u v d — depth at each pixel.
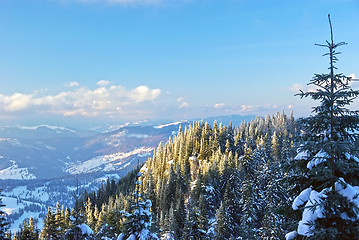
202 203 66.69
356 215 7.79
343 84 8.67
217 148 116.81
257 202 62.91
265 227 40.66
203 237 39.03
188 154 122.31
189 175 106.31
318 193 8.54
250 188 63.31
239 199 71.50
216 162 98.38
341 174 9.03
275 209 10.05
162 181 98.50
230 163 89.81
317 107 9.32
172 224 55.66
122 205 69.94
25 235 42.06
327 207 8.02
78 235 28.83
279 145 105.50
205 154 116.31
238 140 123.00
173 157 130.12
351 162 8.51
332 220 8.27
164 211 80.06
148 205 22.33
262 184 73.31
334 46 8.48
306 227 8.12
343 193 8.09
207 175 85.69
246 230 48.75
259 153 102.88
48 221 37.69
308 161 9.39
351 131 9.08
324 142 8.36
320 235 7.60
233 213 65.88
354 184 8.73
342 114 8.88
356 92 8.36
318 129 9.46
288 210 9.57
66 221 33.31
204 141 122.81
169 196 85.62
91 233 29.45
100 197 126.50
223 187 84.69
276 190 53.66
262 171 76.06
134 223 21.20
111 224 33.75
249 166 94.62
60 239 36.69
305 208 8.49
